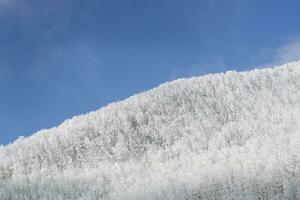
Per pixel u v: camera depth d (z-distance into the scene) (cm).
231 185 8112
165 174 10500
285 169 8206
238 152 10588
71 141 13938
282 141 10238
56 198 9356
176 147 12650
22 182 10150
